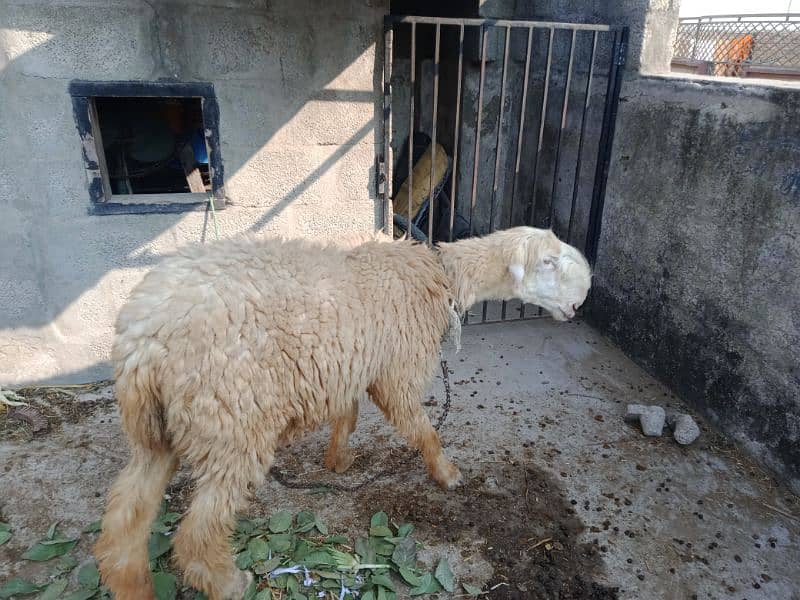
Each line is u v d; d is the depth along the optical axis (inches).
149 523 89.7
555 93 212.1
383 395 112.3
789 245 124.3
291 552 108.0
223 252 93.0
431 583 102.5
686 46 348.5
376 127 163.3
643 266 173.5
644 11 165.2
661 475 133.2
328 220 167.9
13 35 130.8
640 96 169.0
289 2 143.8
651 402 161.0
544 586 104.5
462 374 171.6
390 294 104.5
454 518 118.7
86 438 139.6
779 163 125.4
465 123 241.6
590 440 144.3
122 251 153.2
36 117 137.3
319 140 158.9
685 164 153.7
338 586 101.5
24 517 115.6
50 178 142.8
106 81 138.5
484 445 140.9
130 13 135.0
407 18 153.9
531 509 122.0
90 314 156.6
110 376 163.9
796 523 120.9
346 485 126.8
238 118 150.2
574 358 182.7
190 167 171.0
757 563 111.3
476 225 254.8
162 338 82.5
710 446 143.3
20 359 154.9
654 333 170.7
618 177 182.1
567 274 121.3
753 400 137.1
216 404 84.6
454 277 117.6
